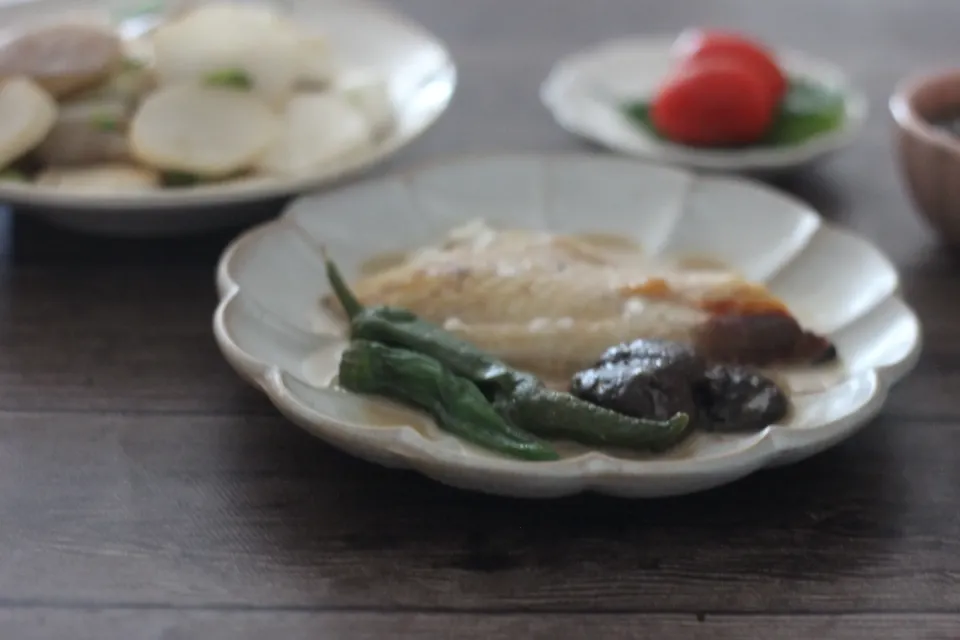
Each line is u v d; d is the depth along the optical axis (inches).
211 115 27.9
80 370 25.3
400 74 31.9
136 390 25.0
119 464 23.7
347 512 23.1
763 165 30.1
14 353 25.5
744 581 22.4
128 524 22.9
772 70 32.0
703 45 32.0
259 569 22.4
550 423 23.4
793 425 23.8
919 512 23.3
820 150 30.4
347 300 25.4
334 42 32.8
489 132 32.3
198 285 27.3
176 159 27.4
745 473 22.7
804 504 23.4
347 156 28.2
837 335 25.5
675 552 22.7
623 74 34.0
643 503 23.3
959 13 40.9
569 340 24.7
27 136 27.3
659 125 31.6
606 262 26.6
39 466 23.6
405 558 22.5
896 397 25.2
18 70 28.1
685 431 23.5
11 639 21.5
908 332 24.8
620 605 22.1
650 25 38.7
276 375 23.5
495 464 22.2
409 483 23.5
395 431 22.5
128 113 28.4
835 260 26.6
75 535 22.7
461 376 24.1
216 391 25.0
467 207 28.1
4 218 28.7
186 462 23.8
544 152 31.5
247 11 30.4
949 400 25.1
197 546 22.6
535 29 37.8
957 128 28.6
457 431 23.5
